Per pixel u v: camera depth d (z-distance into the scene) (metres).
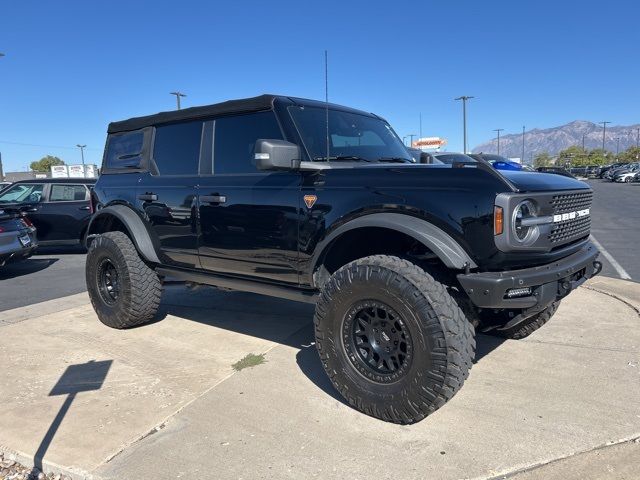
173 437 2.99
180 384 3.71
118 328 5.06
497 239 2.81
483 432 2.96
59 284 7.68
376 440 2.91
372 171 3.29
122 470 2.68
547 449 2.77
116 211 4.92
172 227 4.47
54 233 10.33
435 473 2.59
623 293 5.95
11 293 7.09
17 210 8.42
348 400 3.24
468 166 3.00
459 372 2.82
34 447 2.90
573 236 3.44
